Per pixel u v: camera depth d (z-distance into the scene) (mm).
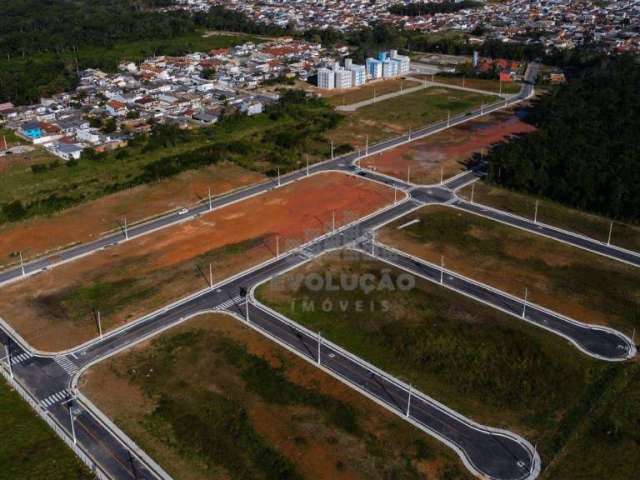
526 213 190250
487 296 146625
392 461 100875
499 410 111688
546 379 118938
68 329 136250
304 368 122688
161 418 110312
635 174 190500
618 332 133000
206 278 155250
